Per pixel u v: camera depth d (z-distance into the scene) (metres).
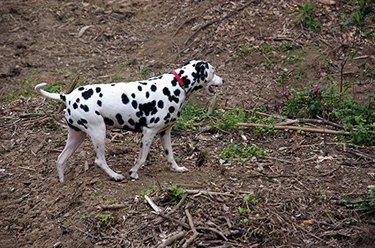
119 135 9.85
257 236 7.36
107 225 7.72
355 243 7.26
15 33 14.19
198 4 13.90
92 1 15.02
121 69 12.62
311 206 7.88
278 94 11.18
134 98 8.00
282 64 12.02
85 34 14.05
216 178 8.45
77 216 8.05
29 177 9.16
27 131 10.32
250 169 8.70
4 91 12.26
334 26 12.77
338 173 8.65
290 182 8.39
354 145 9.37
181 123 9.98
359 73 11.65
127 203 7.97
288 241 7.30
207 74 8.30
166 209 7.77
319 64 11.89
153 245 7.31
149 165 8.87
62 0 15.06
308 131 9.75
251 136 9.74
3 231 8.45
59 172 8.65
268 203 7.87
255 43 12.54
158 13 14.23
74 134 8.41
